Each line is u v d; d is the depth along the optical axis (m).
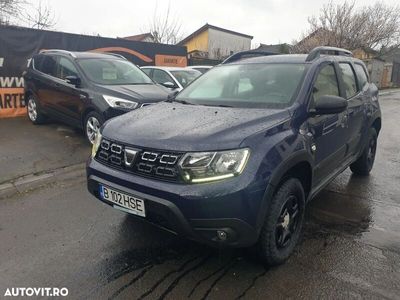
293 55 4.13
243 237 2.53
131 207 2.74
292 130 2.97
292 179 2.95
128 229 3.55
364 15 26.91
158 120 3.08
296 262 3.02
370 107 4.91
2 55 8.63
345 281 2.77
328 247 3.27
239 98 3.56
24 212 3.90
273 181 2.59
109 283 2.72
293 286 2.71
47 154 5.86
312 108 3.30
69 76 6.63
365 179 5.23
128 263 2.98
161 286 2.69
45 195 4.38
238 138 2.59
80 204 4.12
